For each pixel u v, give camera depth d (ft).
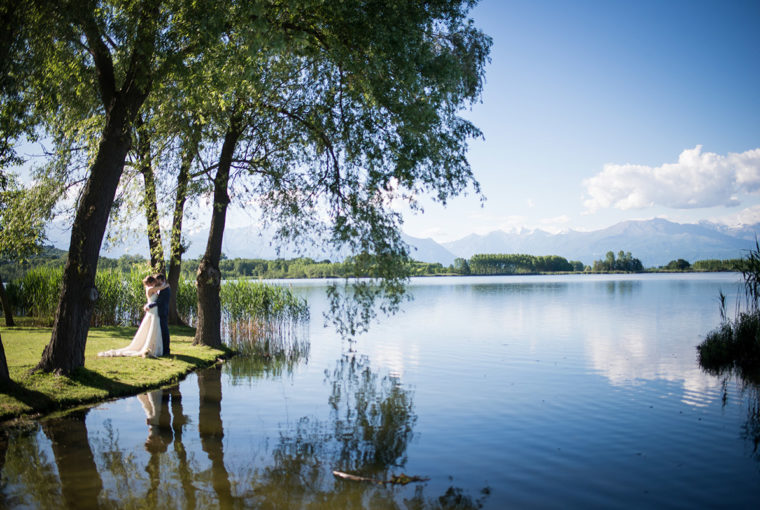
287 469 20.29
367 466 20.88
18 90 29.78
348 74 35.47
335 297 38.81
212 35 28.66
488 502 17.57
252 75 31.30
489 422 27.76
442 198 37.93
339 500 17.38
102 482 18.39
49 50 30.71
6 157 38.83
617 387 36.94
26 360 35.24
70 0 27.86
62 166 53.06
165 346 45.29
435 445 23.76
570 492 18.60
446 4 34.55
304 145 44.32
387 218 38.78
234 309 67.72
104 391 31.83
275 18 30.25
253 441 23.90
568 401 32.71
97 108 44.96
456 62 33.91
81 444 22.70
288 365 46.65
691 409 30.76
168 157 48.34
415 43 31.89
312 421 27.71
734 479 19.99
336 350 56.54
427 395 34.42
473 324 81.56
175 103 39.78
